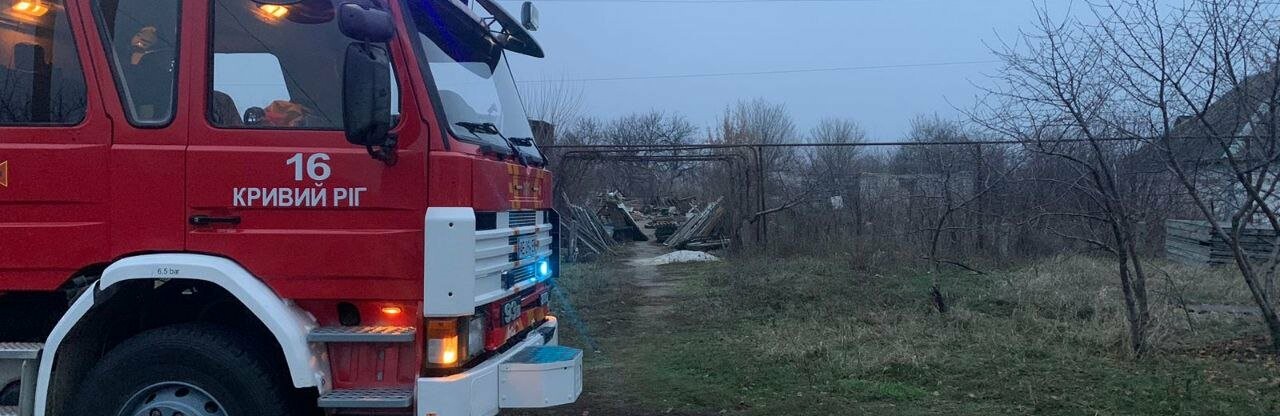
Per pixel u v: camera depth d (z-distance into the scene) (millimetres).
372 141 3885
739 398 6719
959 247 13898
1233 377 6895
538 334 5059
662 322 10516
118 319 4496
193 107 4133
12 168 4109
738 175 19266
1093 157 8016
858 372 7359
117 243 4094
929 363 7535
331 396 4043
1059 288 10961
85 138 4129
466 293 4004
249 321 4434
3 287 4125
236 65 4203
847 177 17875
